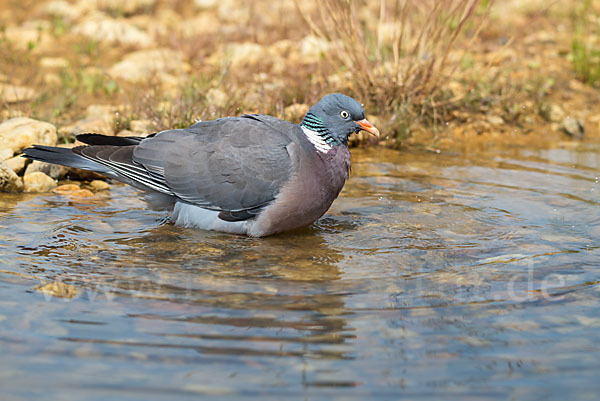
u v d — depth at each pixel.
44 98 15.62
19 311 7.23
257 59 18.70
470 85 17.27
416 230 10.25
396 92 16.05
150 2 23.08
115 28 20.66
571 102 17.55
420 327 7.14
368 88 16.20
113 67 18.22
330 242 9.80
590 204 11.35
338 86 16.73
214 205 10.21
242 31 20.84
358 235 10.08
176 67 18.25
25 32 19.91
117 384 5.96
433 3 15.71
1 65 17.80
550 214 10.91
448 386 6.06
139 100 15.29
